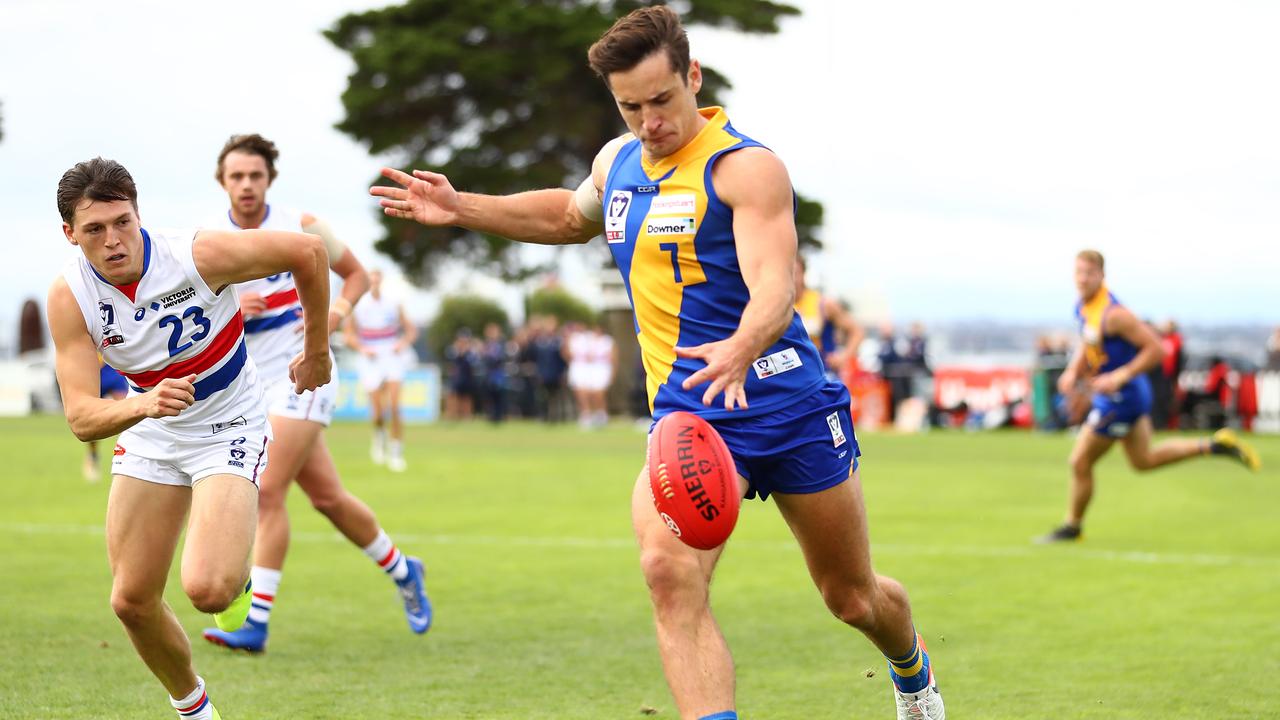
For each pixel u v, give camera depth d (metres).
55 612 14.14
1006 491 28.97
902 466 35.91
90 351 8.77
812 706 10.58
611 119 95.50
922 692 9.30
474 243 95.56
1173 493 29.17
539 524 22.75
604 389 61.38
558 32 91.06
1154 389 52.41
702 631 7.65
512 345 68.25
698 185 8.05
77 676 11.27
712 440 7.58
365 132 95.50
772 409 8.16
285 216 13.29
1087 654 12.59
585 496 27.47
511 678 11.48
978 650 12.79
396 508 25.19
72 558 18.12
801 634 13.51
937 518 23.91
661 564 7.71
